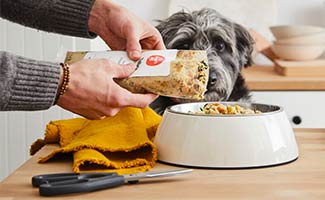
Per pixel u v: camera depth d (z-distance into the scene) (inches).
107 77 33.5
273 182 31.2
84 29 39.8
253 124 34.3
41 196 29.2
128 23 38.4
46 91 31.8
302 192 29.4
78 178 30.9
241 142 34.0
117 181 30.5
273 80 78.1
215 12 79.0
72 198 28.8
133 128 38.4
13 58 31.2
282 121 35.7
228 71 74.9
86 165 34.6
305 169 33.8
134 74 34.2
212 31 75.2
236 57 76.7
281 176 32.3
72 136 40.9
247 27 88.6
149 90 34.7
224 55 75.7
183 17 76.4
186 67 33.9
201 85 34.0
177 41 74.3
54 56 62.3
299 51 85.3
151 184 31.1
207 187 30.4
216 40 75.7
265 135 34.4
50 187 29.0
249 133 34.1
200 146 34.2
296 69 81.1
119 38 39.8
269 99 78.2
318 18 92.0
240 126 34.1
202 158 34.1
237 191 29.6
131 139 37.3
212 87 71.8
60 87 32.6
